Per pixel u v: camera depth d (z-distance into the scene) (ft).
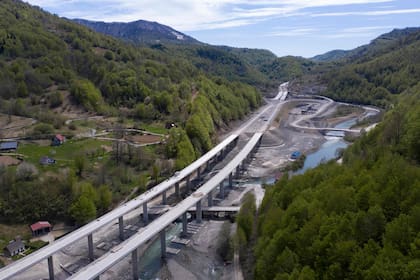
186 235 333.62
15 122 517.14
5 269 242.37
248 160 563.07
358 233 178.09
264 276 202.80
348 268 165.58
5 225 320.50
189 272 277.44
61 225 335.06
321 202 215.51
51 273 267.39
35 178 357.41
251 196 357.61
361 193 200.95
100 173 391.65
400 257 149.89
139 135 531.09
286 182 292.40
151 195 363.97
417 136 254.88
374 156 271.49
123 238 329.72
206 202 402.52
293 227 209.36
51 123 523.70
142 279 271.08
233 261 283.59
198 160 484.33
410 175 198.18
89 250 296.92
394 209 183.83
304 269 170.81
